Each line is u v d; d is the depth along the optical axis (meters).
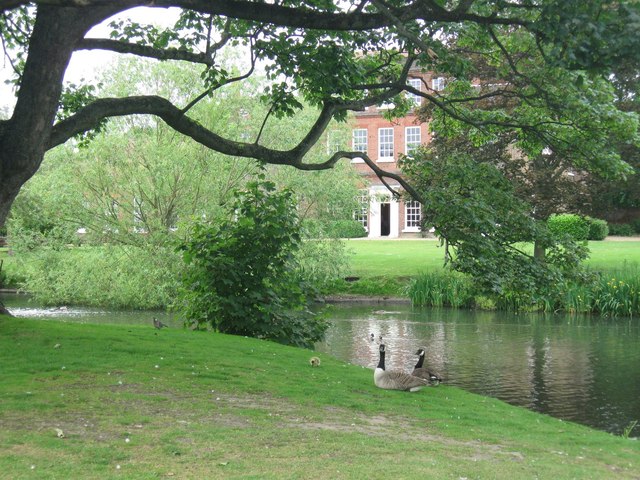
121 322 25.39
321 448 7.29
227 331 16.12
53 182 29.14
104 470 6.17
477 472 6.76
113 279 29.97
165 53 13.66
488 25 13.12
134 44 13.07
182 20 15.42
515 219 15.72
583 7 8.92
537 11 12.24
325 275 32.06
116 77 29.81
